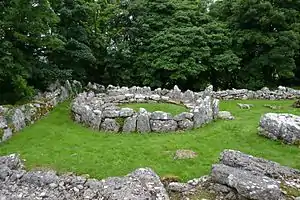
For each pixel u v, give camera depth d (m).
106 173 8.84
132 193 7.27
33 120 14.51
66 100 20.16
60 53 21.27
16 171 8.45
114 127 13.18
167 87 27.19
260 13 26.08
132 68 26.52
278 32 26.42
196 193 7.76
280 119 11.91
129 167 9.23
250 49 27.61
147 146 11.09
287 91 22.95
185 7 27.45
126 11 25.91
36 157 9.97
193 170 9.02
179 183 8.01
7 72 14.32
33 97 16.78
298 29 26.00
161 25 26.88
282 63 25.81
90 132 13.09
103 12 27.88
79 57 21.16
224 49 26.42
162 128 13.08
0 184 7.96
